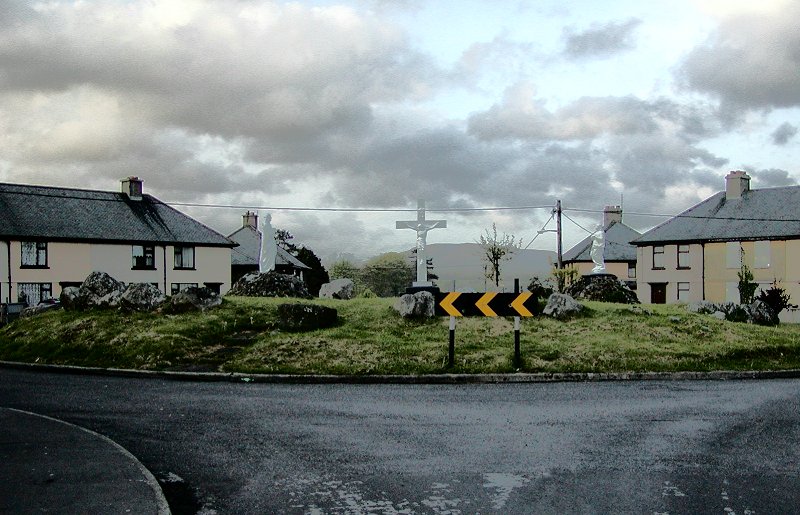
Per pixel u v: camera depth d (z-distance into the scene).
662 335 19.55
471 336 18.75
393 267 84.44
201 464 7.88
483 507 6.38
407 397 12.60
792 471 7.50
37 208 52.47
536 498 6.61
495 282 46.62
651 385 14.32
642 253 61.00
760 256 54.38
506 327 19.83
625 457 8.10
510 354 16.89
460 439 9.03
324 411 11.09
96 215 55.19
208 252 59.78
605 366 16.19
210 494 6.82
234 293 27.28
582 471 7.52
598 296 28.91
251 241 67.94
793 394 13.07
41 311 24.05
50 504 6.27
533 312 16.03
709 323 21.52
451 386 14.23
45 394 12.98
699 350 18.08
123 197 58.53
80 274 52.53
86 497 6.46
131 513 6.05
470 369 15.57
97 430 9.70
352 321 20.41
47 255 51.00
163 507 6.20
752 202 57.22
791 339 20.39
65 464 7.56
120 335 18.42
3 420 10.01
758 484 7.04
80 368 16.41
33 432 9.16
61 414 10.91
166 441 9.00
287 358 16.55
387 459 8.04
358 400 12.23
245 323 19.64
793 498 6.59
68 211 54.00
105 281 22.41
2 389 13.65
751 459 8.01
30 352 18.45
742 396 12.75
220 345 17.94
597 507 6.35
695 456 8.15
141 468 7.40
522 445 8.70
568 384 14.52
